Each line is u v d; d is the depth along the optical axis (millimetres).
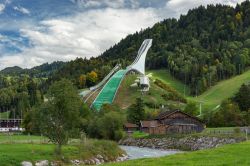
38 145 89062
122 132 157750
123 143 155625
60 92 70062
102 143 94688
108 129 156875
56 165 69562
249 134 122812
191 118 170000
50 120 70438
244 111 190875
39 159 68750
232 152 48938
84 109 164625
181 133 149750
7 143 92938
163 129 168000
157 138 146625
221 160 42938
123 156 95125
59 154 73812
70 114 70312
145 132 173000
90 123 159500
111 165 43625
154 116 195875
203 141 126875
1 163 61938
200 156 47188
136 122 194500
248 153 47344
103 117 159375
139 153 109375
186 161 43500
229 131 134625
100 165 45125
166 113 174750
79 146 87250
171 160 45000
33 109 73188
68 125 70938
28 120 170125
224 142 119125
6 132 192250
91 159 80250
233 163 40188
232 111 176375
